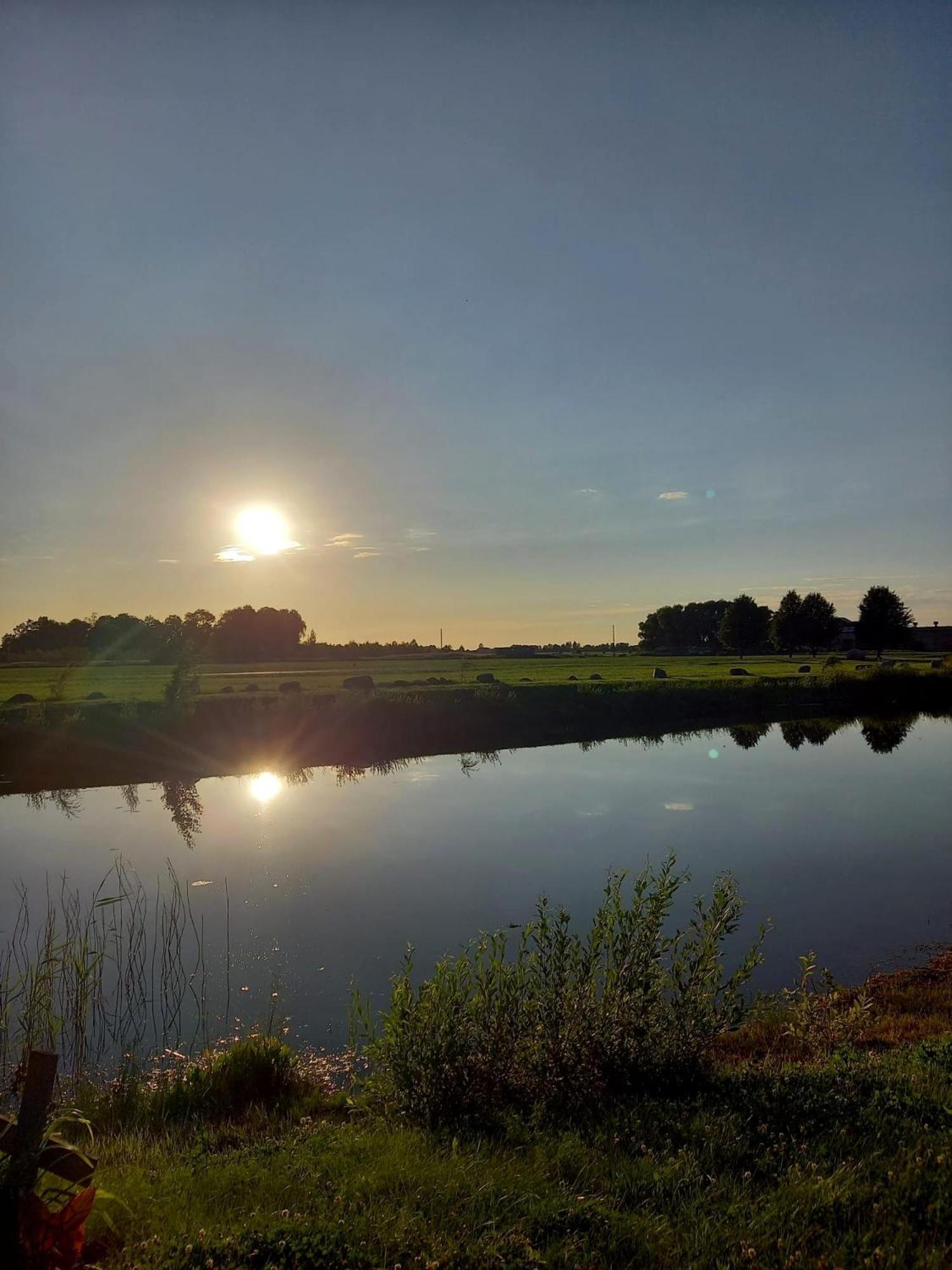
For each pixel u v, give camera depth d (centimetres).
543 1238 495
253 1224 504
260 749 4122
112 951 1456
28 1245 421
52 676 8581
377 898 1752
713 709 5712
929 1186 531
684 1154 596
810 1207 514
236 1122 848
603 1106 712
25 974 1321
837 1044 970
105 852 2230
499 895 1766
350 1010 1214
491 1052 763
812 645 13238
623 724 5178
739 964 1374
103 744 3878
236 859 2106
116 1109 884
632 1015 784
